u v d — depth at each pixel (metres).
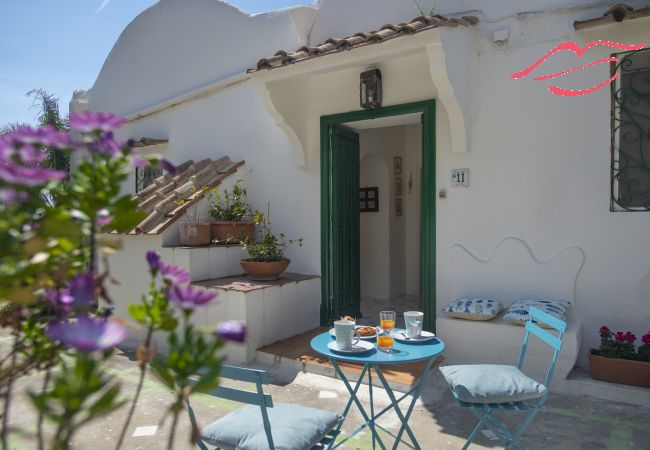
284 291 5.60
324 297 6.18
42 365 1.33
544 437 3.37
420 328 3.15
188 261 5.61
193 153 7.74
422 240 5.39
